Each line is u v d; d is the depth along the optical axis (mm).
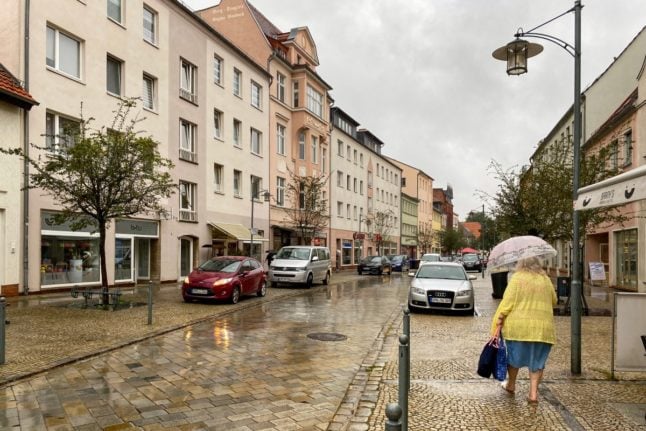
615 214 19781
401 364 4332
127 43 20234
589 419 4969
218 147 26953
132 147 12828
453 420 4957
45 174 12445
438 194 103688
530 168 15367
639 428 4727
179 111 23641
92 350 8047
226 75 27859
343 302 16922
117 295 12867
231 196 28266
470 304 13703
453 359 7883
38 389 6012
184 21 24078
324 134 40312
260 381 6512
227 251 27688
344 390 6145
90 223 13836
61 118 17266
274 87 34156
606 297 18484
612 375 6469
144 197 13539
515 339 5594
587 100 28609
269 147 33062
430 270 15516
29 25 15641
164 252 22391
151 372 6891
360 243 52969
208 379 6566
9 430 4703
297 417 5152
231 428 4812
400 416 2619
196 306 14523
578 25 7371
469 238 105625
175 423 4926
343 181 47969
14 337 9031
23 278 15305
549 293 5672
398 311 14445
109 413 5191
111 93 19281
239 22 33750
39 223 15906
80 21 17781
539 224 14391
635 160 20266
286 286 23594
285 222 34438
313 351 8523
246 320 12297
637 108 19938
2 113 14633
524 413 5156
